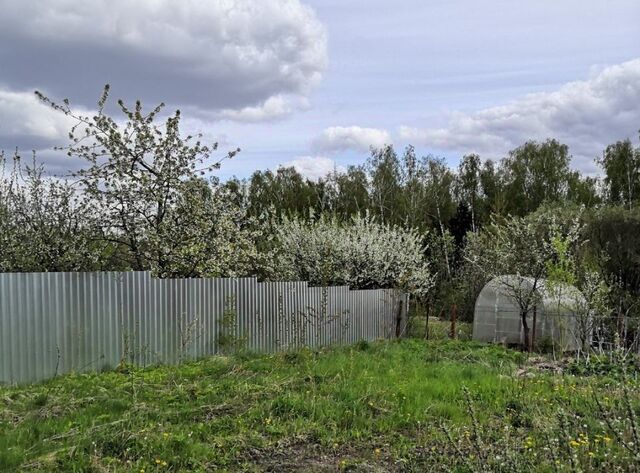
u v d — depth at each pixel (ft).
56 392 25.05
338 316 48.21
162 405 23.54
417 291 63.16
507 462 15.81
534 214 88.99
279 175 150.92
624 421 19.84
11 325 27.50
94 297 31.32
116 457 17.87
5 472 16.38
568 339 50.03
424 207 139.13
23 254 38.55
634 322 45.88
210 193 44.09
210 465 17.97
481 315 58.44
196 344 37.27
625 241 71.00
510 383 29.43
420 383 28.76
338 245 61.46
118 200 41.04
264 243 57.31
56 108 39.40
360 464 18.44
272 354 38.34
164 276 41.24
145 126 41.88
